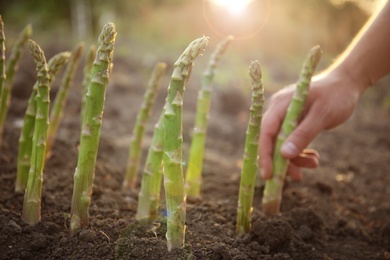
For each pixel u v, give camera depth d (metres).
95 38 2.39
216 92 1.68
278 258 0.64
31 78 1.33
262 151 0.74
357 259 0.72
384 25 0.77
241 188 0.67
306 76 0.71
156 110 1.43
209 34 2.75
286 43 2.63
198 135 0.78
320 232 0.75
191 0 2.95
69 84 0.84
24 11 2.57
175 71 0.56
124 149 1.05
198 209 0.74
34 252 0.61
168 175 0.58
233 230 0.70
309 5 2.67
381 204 0.90
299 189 0.89
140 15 2.82
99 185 0.83
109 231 0.65
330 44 2.56
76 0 2.54
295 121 0.72
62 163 0.86
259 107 0.63
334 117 0.74
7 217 0.65
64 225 0.66
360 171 1.06
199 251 0.62
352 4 2.43
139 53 2.16
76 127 1.11
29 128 0.71
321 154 1.17
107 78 0.59
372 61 0.78
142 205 0.70
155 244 0.61
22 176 0.72
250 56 2.40
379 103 1.74
